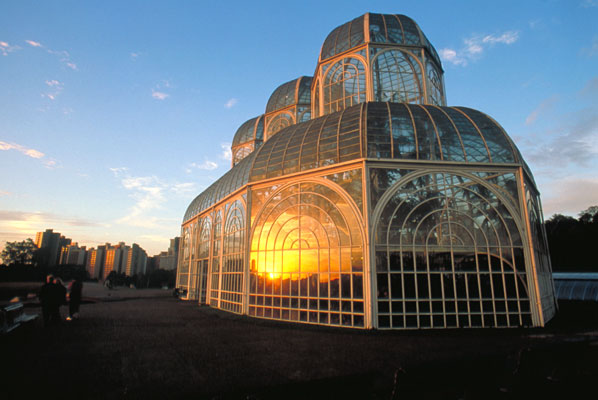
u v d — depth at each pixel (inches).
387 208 679.1
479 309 647.1
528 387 274.1
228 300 944.9
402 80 1029.8
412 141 725.9
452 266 662.5
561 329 624.4
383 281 645.9
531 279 667.4
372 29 1058.1
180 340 535.5
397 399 237.5
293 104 1553.9
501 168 715.4
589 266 2206.0
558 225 2466.8
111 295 1610.5
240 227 910.4
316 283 711.1
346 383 260.7
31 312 864.3
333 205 718.5
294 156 810.2
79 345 495.5
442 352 453.7
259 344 508.1
